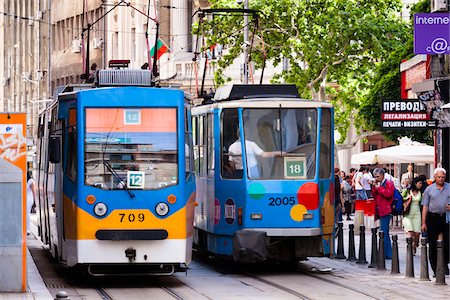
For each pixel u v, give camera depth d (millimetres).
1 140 29531
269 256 36531
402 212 41125
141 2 101812
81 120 32000
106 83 34719
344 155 87125
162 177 31922
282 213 35594
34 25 140125
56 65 130250
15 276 29562
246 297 29469
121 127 32094
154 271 32969
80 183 31703
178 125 32250
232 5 70188
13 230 29516
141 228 31594
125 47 106500
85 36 119375
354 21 68250
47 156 38875
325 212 36000
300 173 35844
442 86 40125
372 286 31922
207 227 37656
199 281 34000
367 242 50375
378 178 40938
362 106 59031
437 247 32125
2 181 29453
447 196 33625
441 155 43281
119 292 30875
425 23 36125
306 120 36156
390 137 58375
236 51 71250
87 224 31516
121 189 31672
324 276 35000
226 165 36281
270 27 70188
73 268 37469
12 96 156000
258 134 36062
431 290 30859
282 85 38344
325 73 70062
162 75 92312
